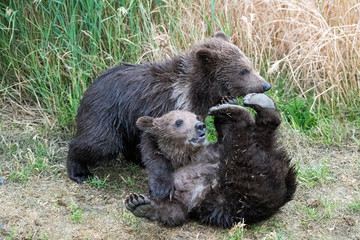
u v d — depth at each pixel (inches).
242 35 577.3
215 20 573.9
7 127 512.7
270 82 556.1
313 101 538.9
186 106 421.7
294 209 391.9
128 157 460.8
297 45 549.6
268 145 356.2
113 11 553.6
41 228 363.9
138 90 422.3
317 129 505.4
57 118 519.5
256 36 557.9
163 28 557.0
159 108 420.5
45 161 448.5
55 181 430.0
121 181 436.8
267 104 350.0
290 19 581.9
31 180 428.1
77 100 514.9
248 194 350.6
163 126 383.2
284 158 362.6
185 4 579.2
